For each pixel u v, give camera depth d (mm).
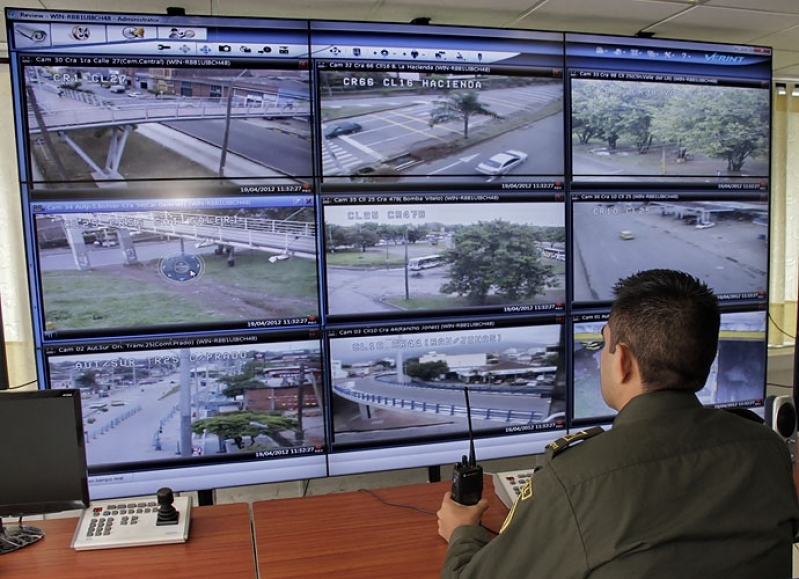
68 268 2207
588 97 2635
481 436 2584
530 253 2600
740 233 2850
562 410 2662
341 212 2402
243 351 2348
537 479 1100
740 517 982
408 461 2518
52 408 1619
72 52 2170
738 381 2861
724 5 2641
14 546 1639
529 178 2590
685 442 1040
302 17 2607
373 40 2402
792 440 1964
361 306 2441
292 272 2377
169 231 2273
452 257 2520
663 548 948
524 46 2551
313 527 1779
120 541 1646
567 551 997
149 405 2289
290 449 2404
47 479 1629
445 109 2486
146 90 2230
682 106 2752
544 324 2625
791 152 3633
